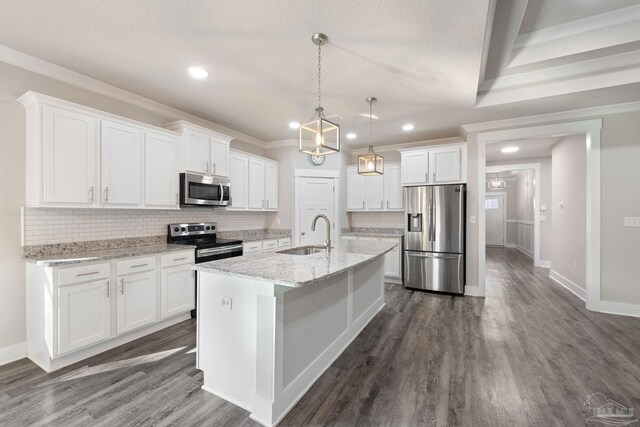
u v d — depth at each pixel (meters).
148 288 2.89
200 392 2.02
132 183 2.97
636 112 3.44
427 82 2.91
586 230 3.85
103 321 2.53
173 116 3.68
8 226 2.40
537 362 2.40
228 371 1.95
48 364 2.27
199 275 2.12
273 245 4.74
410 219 4.70
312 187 5.35
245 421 1.75
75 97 2.80
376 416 1.78
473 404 1.88
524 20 2.48
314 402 1.92
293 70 2.68
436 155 4.61
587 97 3.27
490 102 3.52
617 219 3.54
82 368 2.31
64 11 1.90
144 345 2.71
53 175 2.42
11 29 2.10
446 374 2.23
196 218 4.06
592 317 3.43
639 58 2.80
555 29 2.60
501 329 3.08
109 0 1.80
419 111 3.73
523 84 3.30
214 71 2.71
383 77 2.81
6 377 2.18
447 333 2.99
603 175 3.60
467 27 2.04
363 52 2.38
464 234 4.36
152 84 2.97
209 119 4.07
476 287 4.31
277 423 1.73
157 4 1.84
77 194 2.56
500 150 5.87
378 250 2.89
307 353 2.09
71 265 2.34
